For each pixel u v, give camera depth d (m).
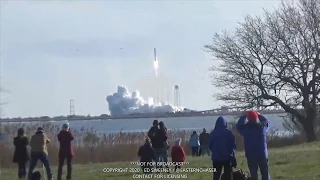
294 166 24.42
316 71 56.16
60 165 23.27
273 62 56.66
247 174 18.95
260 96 56.66
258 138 16.53
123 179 22.91
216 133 17.09
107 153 39.56
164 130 25.41
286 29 56.47
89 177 24.23
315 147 39.88
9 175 28.27
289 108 56.16
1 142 36.75
